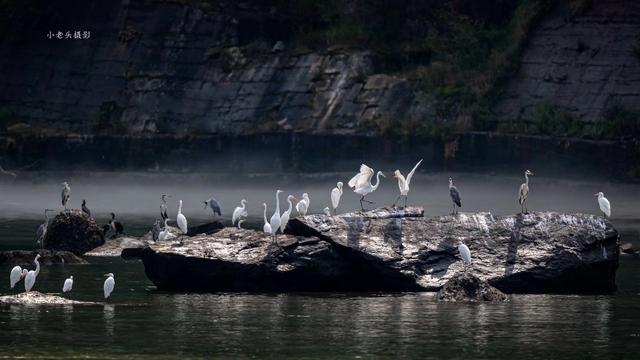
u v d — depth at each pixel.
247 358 27.98
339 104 74.50
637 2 68.88
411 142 69.88
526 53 71.75
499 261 36.94
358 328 31.22
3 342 29.38
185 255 36.62
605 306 34.62
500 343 29.59
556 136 65.88
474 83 72.44
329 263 36.75
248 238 37.47
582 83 67.94
